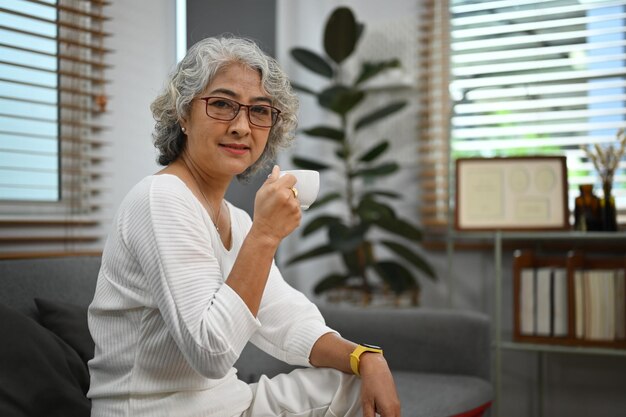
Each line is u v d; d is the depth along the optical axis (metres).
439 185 3.35
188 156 1.37
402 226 3.03
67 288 1.78
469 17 3.31
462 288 3.34
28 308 1.66
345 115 3.16
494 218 2.92
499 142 3.29
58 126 2.18
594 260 2.86
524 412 3.21
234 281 1.16
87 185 2.24
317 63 3.27
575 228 2.83
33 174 2.12
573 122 3.20
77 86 2.20
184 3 2.68
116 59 2.33
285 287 1.52
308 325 1.43
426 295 3.41
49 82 2.15
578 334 2.75
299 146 3.66
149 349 1.19
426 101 3.38
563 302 2.79
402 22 3.44
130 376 1.20
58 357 1.45
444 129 3.36
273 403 1.35
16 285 1.66
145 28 2.46
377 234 3.53
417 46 3.41
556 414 3.15
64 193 2.18
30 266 1.71
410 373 2.29
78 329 1.63
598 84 3.11
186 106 1.33
